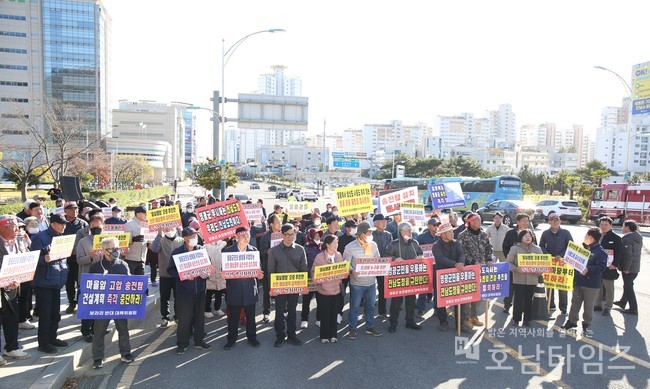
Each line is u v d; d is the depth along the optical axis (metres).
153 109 161.38
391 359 6.81
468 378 6.13
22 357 6.33
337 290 7.55
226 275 7.19
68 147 40.03
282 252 7.50
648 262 15.70
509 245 9.47
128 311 6.59
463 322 8.46
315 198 56.06
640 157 136.25
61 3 97.81
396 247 8.28
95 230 7.88
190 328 7.21
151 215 8.58
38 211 8.48
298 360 6.77
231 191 85.38
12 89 95.94
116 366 6.57
